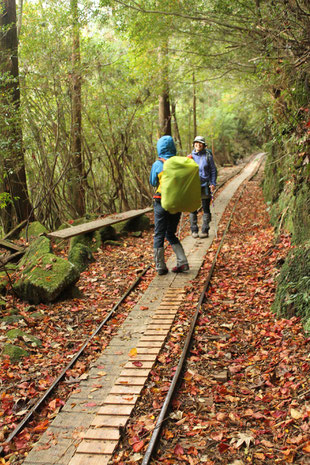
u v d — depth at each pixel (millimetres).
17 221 11672
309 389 4055
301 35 7438
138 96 14805
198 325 5875
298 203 7336
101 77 13656
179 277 7824
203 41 12250
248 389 4379
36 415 4137
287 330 5328
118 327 6031
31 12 11617
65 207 14820
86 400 4316
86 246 9445
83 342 5695
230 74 14812
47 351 5500
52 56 11586
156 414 3986
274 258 8109
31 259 7809
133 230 12320
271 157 13711
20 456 3605
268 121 9664
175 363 4949
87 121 14195
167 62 14414
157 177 7418
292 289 5793
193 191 6902
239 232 11500
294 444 3465
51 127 12531
